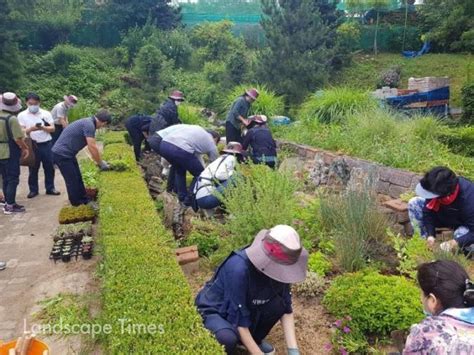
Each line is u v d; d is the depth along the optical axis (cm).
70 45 2164
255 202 429
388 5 2528
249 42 2439
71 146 569
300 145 848
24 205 662
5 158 595
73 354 305
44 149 687
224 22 2391
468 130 824
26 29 2095
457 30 2166
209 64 1998
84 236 488
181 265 404
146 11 2441
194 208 520
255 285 266
